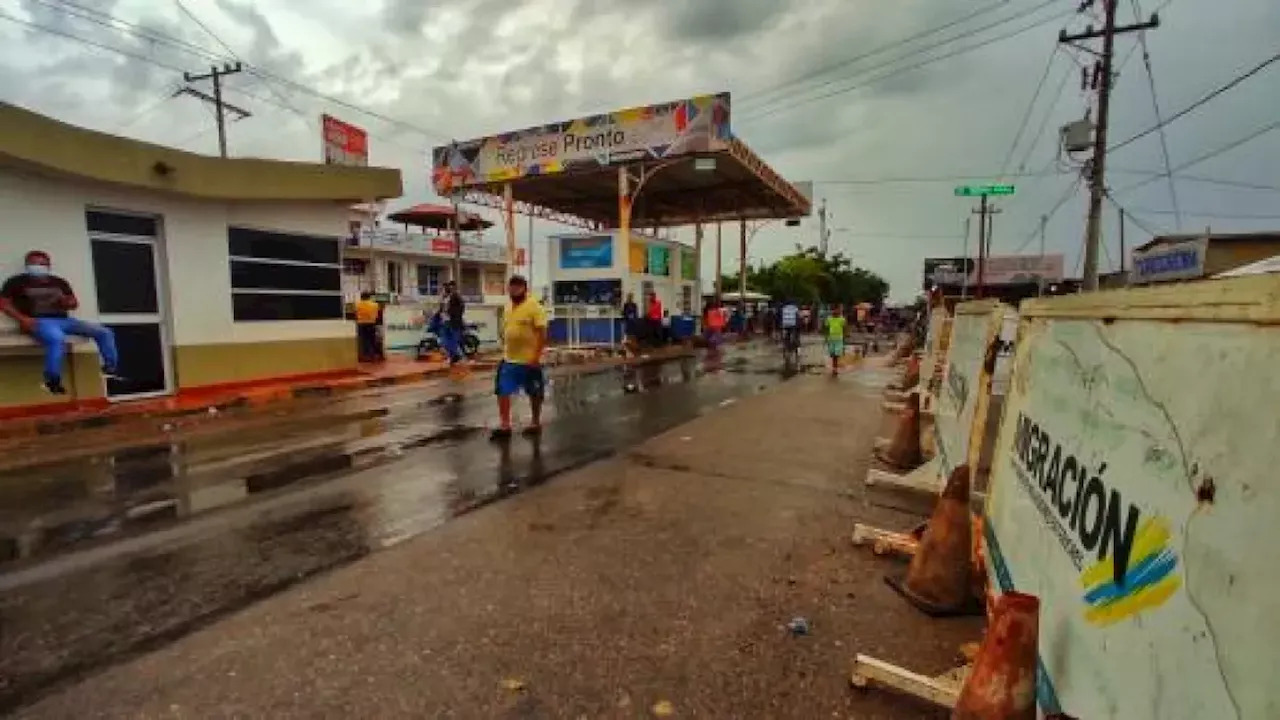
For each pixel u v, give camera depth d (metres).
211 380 11.08
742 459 6.64
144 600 3.46
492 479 5.85
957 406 4.96
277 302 12.27
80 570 3.85
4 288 8.34
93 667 2.84
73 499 5.25
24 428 7.85
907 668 2.87
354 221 38.47
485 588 3.61
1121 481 1.79
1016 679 1.98
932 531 3.52
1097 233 18.83
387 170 13.25
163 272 10.49
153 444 7.33
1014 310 4.66
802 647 3.04
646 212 32.47
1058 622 2.06
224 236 11.25
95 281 9.55
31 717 2.50
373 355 16.42
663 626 3.21
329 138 25.16
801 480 5.85
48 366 8.40
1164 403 1.63
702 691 2.69
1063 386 2.48
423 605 3.41
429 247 39.88
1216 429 1.38
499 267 46.34
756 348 25.39
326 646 3.00
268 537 4.39
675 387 12.74
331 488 5.55
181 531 4.51
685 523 4.69
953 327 5.85
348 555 4.08
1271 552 1.15
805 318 42.94
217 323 11.17
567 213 32.88
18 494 5.39
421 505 5.09
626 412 9.62
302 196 11.79
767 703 2.62
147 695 2.63
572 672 2.81
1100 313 2.18
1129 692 1.56
